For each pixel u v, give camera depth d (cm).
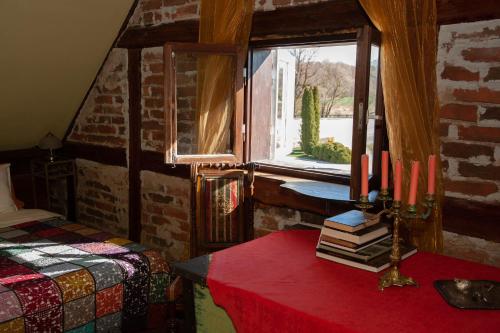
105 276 229
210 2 284
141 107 358
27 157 417
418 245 216
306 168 287
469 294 151
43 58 342
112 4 337
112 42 367
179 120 278
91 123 404
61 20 324
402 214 159
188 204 332
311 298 147
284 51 502
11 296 200
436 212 211
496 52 194
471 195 206
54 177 403
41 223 312
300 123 599
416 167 155
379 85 233
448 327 131
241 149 282
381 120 234
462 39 202
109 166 392
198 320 178
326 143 555
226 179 272
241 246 197
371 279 163
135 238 378
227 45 271
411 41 209
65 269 228
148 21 343
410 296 150
